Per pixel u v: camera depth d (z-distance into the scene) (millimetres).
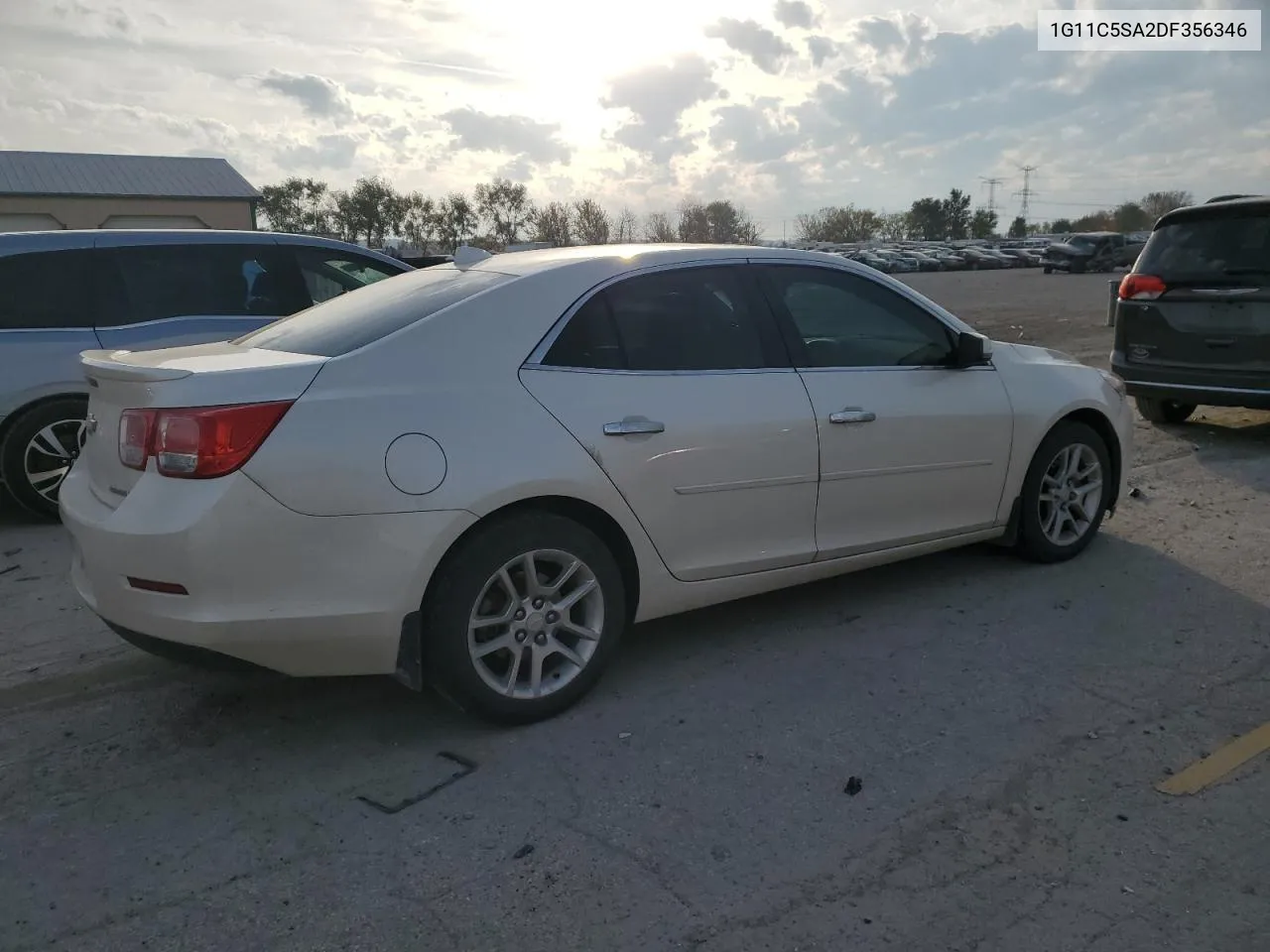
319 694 3945
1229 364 7781
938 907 2625
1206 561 5305
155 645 3176
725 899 2666
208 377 3141
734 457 3922
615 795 3168
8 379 6137
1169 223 8227
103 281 6426
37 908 2666
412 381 3355
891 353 4543
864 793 3164
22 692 3990
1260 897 2648
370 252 7441
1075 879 2736
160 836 2996
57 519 6586
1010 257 61000
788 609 4734
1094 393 5254
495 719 3547
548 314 3660
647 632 4504
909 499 4535
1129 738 3490
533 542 3482
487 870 2805
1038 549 5184
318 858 2873
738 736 3537
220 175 35344
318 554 3145
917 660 4141
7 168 32812
